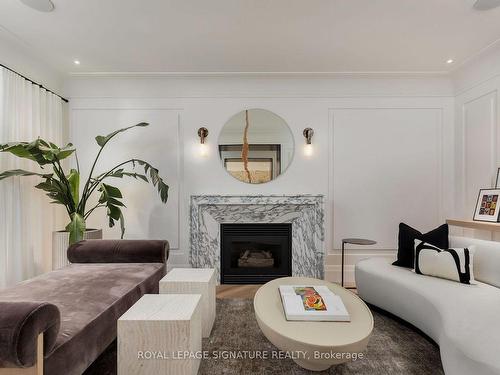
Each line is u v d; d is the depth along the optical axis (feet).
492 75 9.18
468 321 4.61
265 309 5.11
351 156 11.14
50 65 9.91
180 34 8.05
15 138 8.46
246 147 11.14
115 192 9.59
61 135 10.59
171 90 11.08
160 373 4.10
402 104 11.09
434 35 8.08
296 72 10.56
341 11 7.01
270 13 7.10
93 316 4.46
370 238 11.12
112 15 7.13
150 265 7.42
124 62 9.76
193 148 11.13
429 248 7.07
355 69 10.34
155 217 11.10
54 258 9.04
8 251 8.18
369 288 7.76
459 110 10.71
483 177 9.62
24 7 6.77
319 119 11.14
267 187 11.13
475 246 6.91
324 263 10.65
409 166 11.12
